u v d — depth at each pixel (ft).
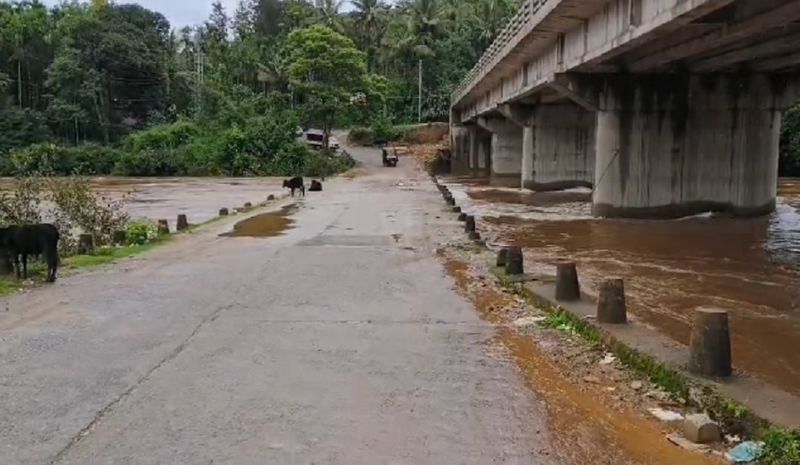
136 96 256.52
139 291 38.47
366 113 230.27
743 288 44.80
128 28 261.65
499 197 128.36
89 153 211.61
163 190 147.95
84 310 33.81
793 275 49.57
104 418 19.94
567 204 113.09
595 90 84.99
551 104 145.28
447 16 286.87
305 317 32.53
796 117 181.78
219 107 241.76
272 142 203.82
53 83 248.32
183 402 21.24
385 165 214.69
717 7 45.37
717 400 20.65
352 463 17.04
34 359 25.68
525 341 28.91
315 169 193.47
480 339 29.07
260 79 250.16
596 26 69.51
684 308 39.11
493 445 18.26
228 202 117.29
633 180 86.22
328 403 21.24
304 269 45.88
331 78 205.98
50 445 18.07
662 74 84.79
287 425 19.44
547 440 18.71
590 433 19.33
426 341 28.58
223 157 202.90
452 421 19.90
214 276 43.24
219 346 27.48
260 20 323.57
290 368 24.72
